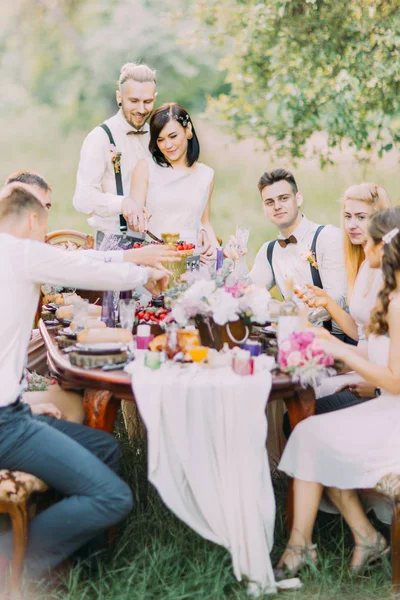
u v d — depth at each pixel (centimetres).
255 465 276
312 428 292
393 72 757
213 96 1104
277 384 281
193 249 375
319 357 283
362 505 313
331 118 782
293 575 290
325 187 1055
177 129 417
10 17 1112
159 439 272
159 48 1074
